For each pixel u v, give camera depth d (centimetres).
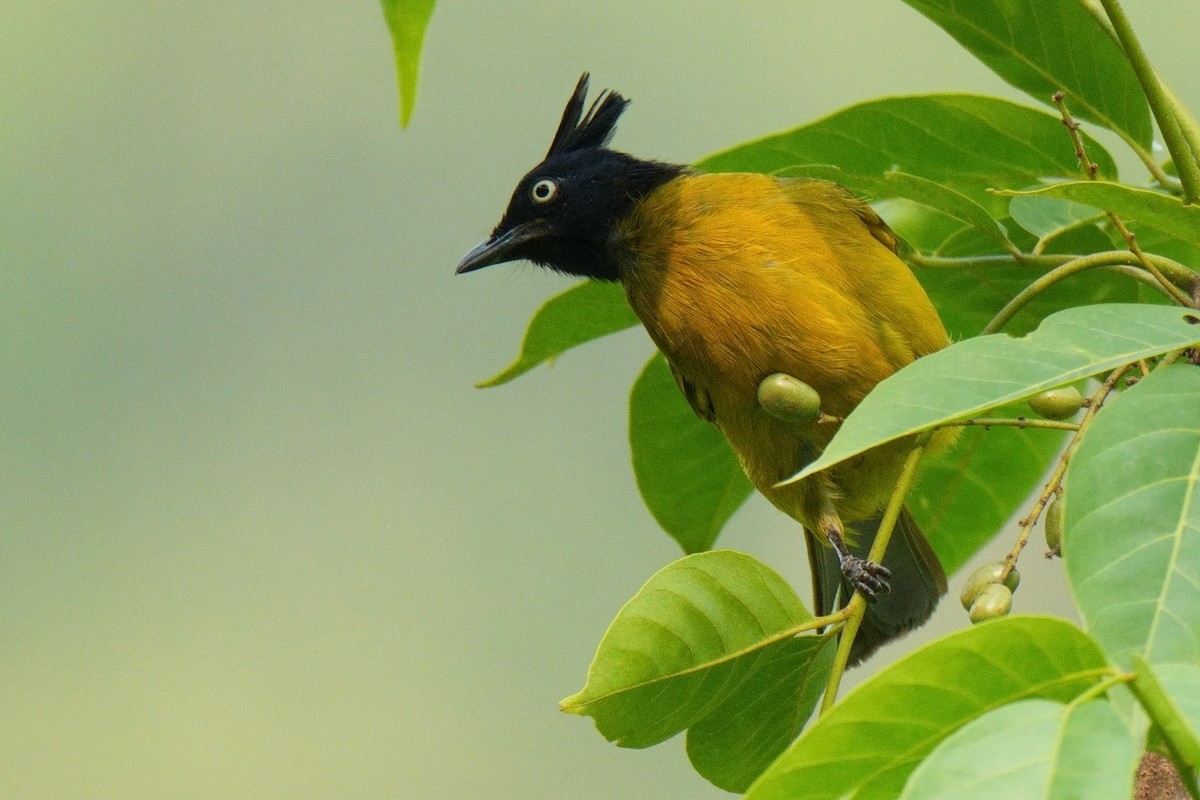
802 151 774
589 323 868
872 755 351
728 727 579
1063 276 628
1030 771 298
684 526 934
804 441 859
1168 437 412
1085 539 400
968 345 439
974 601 576
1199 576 382
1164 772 469
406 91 363
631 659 521
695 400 892
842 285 831
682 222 872
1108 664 336
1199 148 624
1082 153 650
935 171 772
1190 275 622
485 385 869
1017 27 727
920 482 901
